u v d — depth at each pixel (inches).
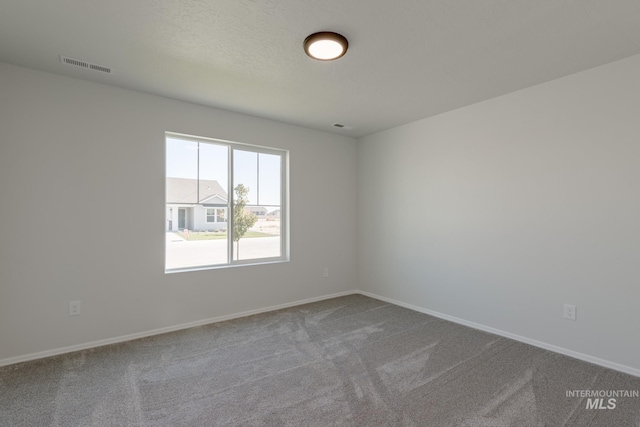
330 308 153.8
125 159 113.9
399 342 113.1
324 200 170.9
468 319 130.6
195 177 134.1
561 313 104.1
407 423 69.4
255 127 145.6
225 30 77.9
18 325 96.6
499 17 72.7
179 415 71.9
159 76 103.6
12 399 77.4
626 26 76.0
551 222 106.5
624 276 91.6
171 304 123.5
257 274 146.9
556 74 101.7
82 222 106.3
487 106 124.2
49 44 84.7
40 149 99.7
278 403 76.6
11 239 95.7
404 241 157.8
